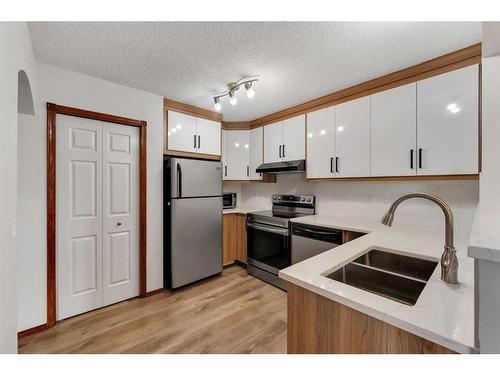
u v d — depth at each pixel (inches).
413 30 59.4
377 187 102.4
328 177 104.0
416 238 70.7
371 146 89.8
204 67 79.4
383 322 31.0
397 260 58.7
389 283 47.6
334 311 35.9
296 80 89.2
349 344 34.1
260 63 76.4
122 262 97.7
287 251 108.8
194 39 63.4
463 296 33.6
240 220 139.3
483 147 37.8
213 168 120.8
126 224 98.7
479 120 66.7
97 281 91.5
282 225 111.4
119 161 96.5
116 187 96.0
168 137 110.7
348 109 96.9
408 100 80.1
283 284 110.3
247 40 64.1
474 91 67.3
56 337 74.5
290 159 120.4
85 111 85.8
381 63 76.4
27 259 75.2
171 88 98.1
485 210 31.4
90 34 61.5
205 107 122.2
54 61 76.5
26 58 57.5
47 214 78.7
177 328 79.9
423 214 89.4
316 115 108.7
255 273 124.7
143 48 68.4
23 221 74.5
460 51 68.6
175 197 106.6
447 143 72.1
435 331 26.0
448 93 71.8
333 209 118.1
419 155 77.7
